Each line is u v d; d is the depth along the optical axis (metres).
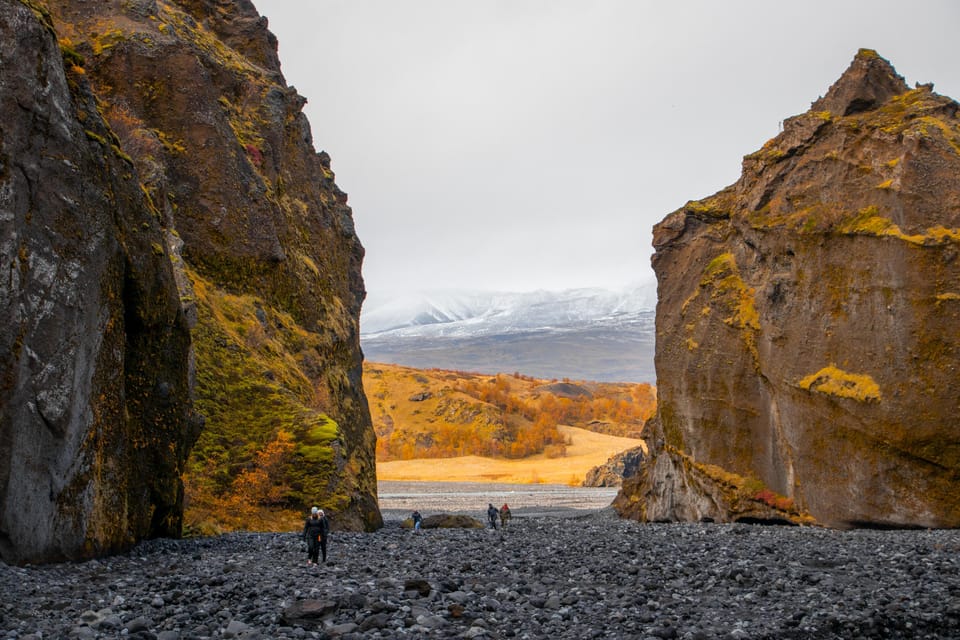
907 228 42.00
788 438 46.69
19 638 15.06
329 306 63.88
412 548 31.47
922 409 39.72
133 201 29.42
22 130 22.94
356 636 15.49
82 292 24.52
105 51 54.50
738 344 51.50
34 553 22.38
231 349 48.72
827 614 18.34
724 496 49.66
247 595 18.94
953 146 42.31
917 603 19.48
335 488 46.19
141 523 29.70
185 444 33.94
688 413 54.16
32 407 22.28
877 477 41.19
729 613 18.77
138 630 15.94
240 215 55.03
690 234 59.09
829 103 51.81
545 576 23.31
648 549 30.81
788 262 49.16
